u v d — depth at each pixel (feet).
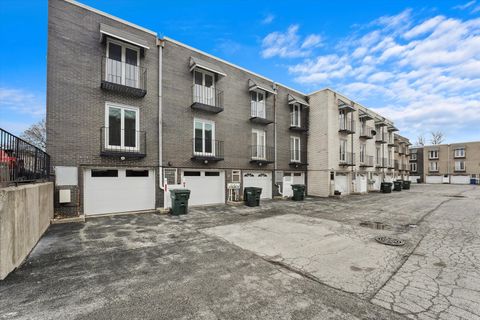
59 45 25.53
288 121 53.01
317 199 48.65
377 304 9.58
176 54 34.76
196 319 8.51
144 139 30.99
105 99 28.27
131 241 18.11
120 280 11.59
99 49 27.99
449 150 134.21
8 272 11.87
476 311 9.02
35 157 18.78
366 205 39.55
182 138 34.88
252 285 11.22
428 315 8.80
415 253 15.70
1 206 11.28
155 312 8.92
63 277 11.82
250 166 44.32
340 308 9.29
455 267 13.30
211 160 37.63
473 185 112.16
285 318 8.61
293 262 14.20
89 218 26.58
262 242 18.19
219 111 38.19
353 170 62.85
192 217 27.84
